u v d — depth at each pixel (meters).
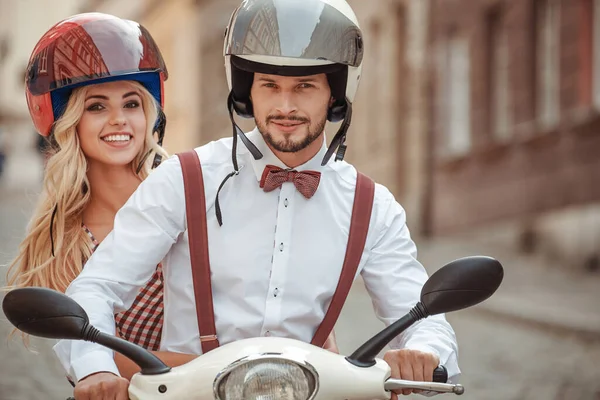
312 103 4.12
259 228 4.38
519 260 22.94
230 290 4.36
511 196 24.48
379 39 32.47
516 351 13.17
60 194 5.24
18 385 10.09
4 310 3.62
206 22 41.94
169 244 4.37
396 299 4.49
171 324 4.42
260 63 4.06
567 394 10.54
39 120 5.31
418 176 29.30
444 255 23.75
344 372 3.65
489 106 26.00
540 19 23.53
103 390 3.71
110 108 5.28
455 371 4.27
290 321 4.34
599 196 20.89
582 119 21.42
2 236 18.75
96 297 4.14
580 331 14.22
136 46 5.17
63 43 5.12
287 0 4.06
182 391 3.60
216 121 41.50
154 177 4.43
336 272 4.41
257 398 3.43
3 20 60.09
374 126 32.91
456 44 27.91
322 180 4.46
